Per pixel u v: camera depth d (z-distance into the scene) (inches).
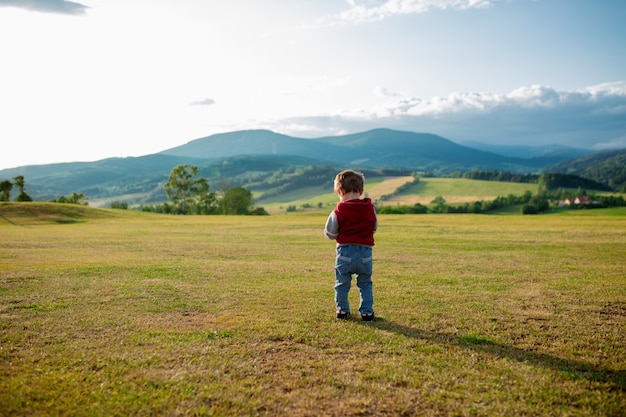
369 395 113.7
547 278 302.4
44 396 110.6
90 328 168.6
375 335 163.9
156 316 187.9
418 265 381.4
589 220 1284.4
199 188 3437.5
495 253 492.7
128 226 1227.9
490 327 175.9
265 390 115.8
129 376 123.4
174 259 428.1
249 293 240.8
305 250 542.0
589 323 182.4
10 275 297.9
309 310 201.8
